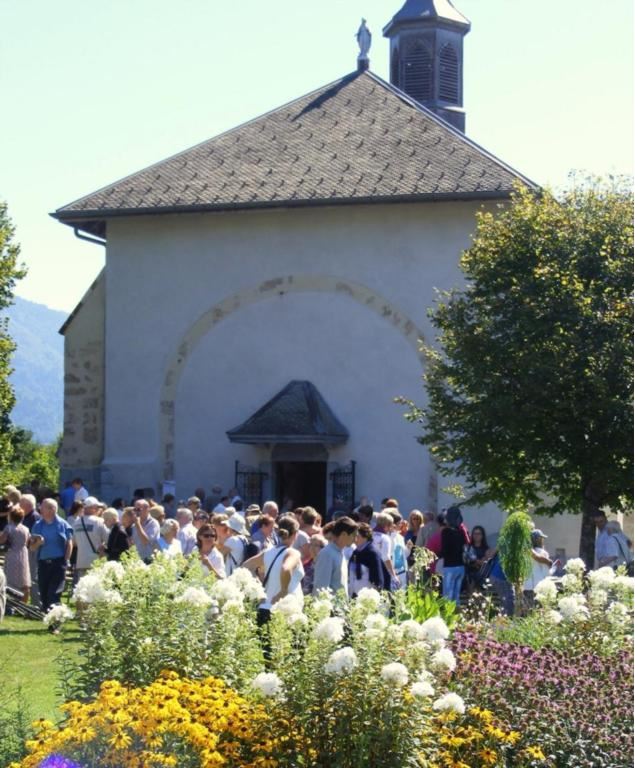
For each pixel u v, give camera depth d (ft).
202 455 106.83
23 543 62.39
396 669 27.07
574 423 79.77
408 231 103.24
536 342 81.61
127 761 25.02
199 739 25.61
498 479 83.35
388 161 106.01
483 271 84.89
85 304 111.45
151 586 31.78
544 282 81.41
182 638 30.78
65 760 25.21
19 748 29.17
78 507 69.46
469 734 28.32
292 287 105.60
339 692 27.40
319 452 104.01
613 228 83.71
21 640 53.16
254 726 27.22
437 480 101.14
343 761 26.91
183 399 107.45
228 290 106.93
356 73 119.75
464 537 60.44
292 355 105.40
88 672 30.66
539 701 30.12
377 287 103.65
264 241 106.32
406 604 41.68
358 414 103.55
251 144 111.65
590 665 33.42
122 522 61.77
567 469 79.87
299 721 27.35
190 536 58.90
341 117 113.39
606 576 38.99
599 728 29.91
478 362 82.53
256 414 104.01
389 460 102.58
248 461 105.60
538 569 58.08
